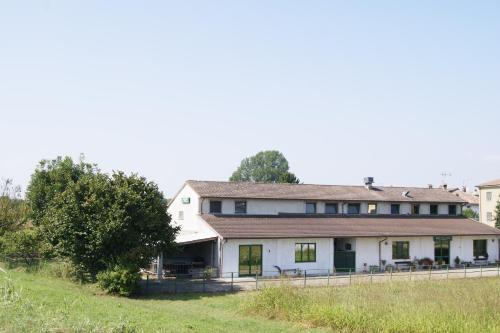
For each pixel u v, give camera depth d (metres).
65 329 15.12
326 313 23.36
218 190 47.56
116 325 16.94
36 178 49.16
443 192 61.50
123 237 33.75
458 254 52.69
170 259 44.22
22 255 41.50
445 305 23.61
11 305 17.84
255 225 44.94
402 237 49.25
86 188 34.62
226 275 41.34
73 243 33.53
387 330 20.94
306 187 53.88
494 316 22.12
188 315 25.22
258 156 118.25
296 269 44.22
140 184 35.53
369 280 39.72
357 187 57.44
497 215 73.31
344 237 46.16
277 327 22.89
